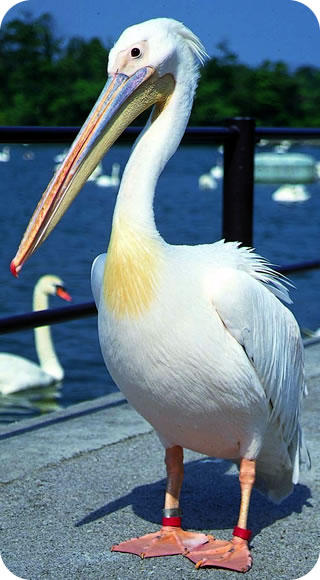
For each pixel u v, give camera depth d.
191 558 3.72
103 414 5.58
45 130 5.09
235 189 6.51
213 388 3.56
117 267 3.54
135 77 3.75
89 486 4.46
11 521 4.08
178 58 3.76
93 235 24.03
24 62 41.91
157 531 3.97
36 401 9.70
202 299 3.51
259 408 3.69
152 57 3.73
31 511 4.18
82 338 12.56
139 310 3.49
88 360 11.45
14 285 17.16
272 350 3.74
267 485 4.20
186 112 3.79
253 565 3.70
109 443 5.02
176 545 3.82
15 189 37.41
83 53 38.44
